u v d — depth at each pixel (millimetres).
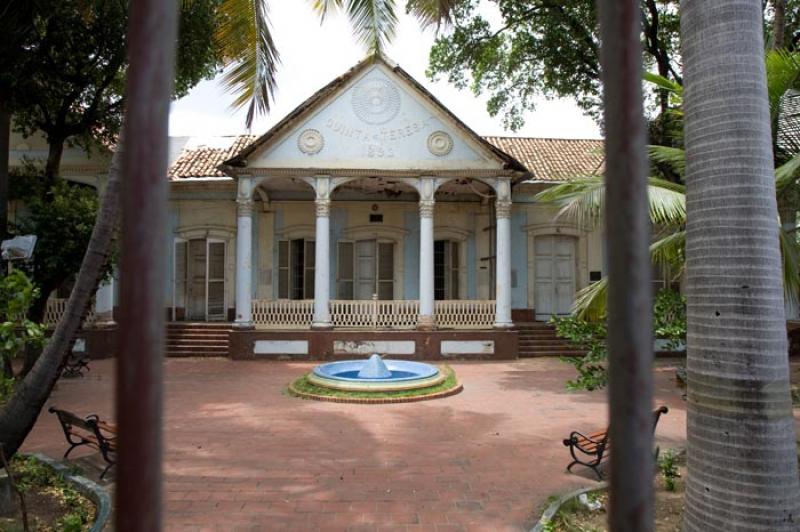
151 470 1029
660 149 8484
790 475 3438
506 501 5414
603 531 4590
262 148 15078
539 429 8164
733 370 3477
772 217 3537
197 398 10273
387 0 9164
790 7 12531
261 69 8781
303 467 6391
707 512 3549
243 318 15156
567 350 16156
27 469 5930
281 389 11164
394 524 4887
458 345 15297
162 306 1070
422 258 15391
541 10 14266
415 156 15328
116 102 13016
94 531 4406
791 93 8336
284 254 18062
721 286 3527
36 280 10898
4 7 9156
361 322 15539
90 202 11344
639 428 1182
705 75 3605
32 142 15320
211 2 11398
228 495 5520
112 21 10820
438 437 7707
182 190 17578
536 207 18391
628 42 1215
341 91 15273
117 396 1033
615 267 1206
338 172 15156
